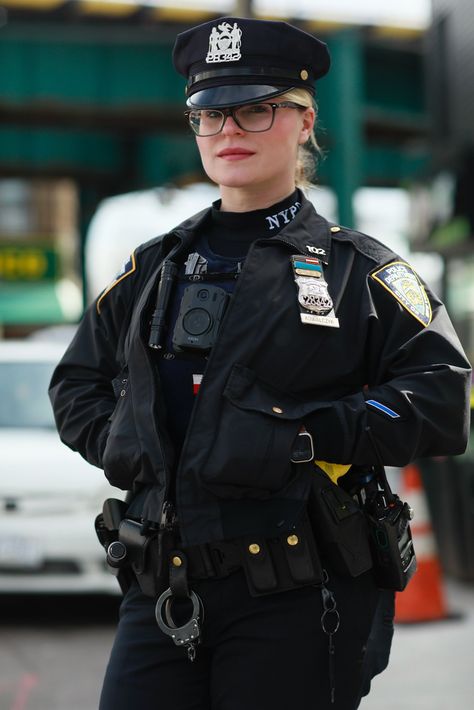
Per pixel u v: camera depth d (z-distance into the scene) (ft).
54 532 47.26
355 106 105.81
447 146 91.76
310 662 17.37
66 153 163.22
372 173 163.12
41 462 48.70
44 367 56.75
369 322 18.10
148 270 19.54
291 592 17.38
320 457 17.54
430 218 89.66
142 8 122.72
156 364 18.16
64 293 225.56
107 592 47.70
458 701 35.55
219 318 17.75
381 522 18.07
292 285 17.84
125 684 17.78
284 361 17.51
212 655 17.81
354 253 18.57
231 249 18.79
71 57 124.06
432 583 46.91
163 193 160.97
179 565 17.37
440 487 55.06
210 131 18.76
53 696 37.17
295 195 19.17
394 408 17.56
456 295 74.69
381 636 18.58
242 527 17.11
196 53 18.65
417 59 133.39
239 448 16.90
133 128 152.76
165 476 17.44
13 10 121.90
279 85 18.48
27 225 237.45
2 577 47.52
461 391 18.12
